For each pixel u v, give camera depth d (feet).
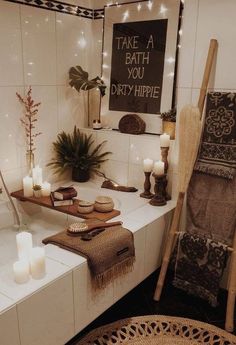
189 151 6.06
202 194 6.36
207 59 6.04
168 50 7.39
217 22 6.01
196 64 6.42
